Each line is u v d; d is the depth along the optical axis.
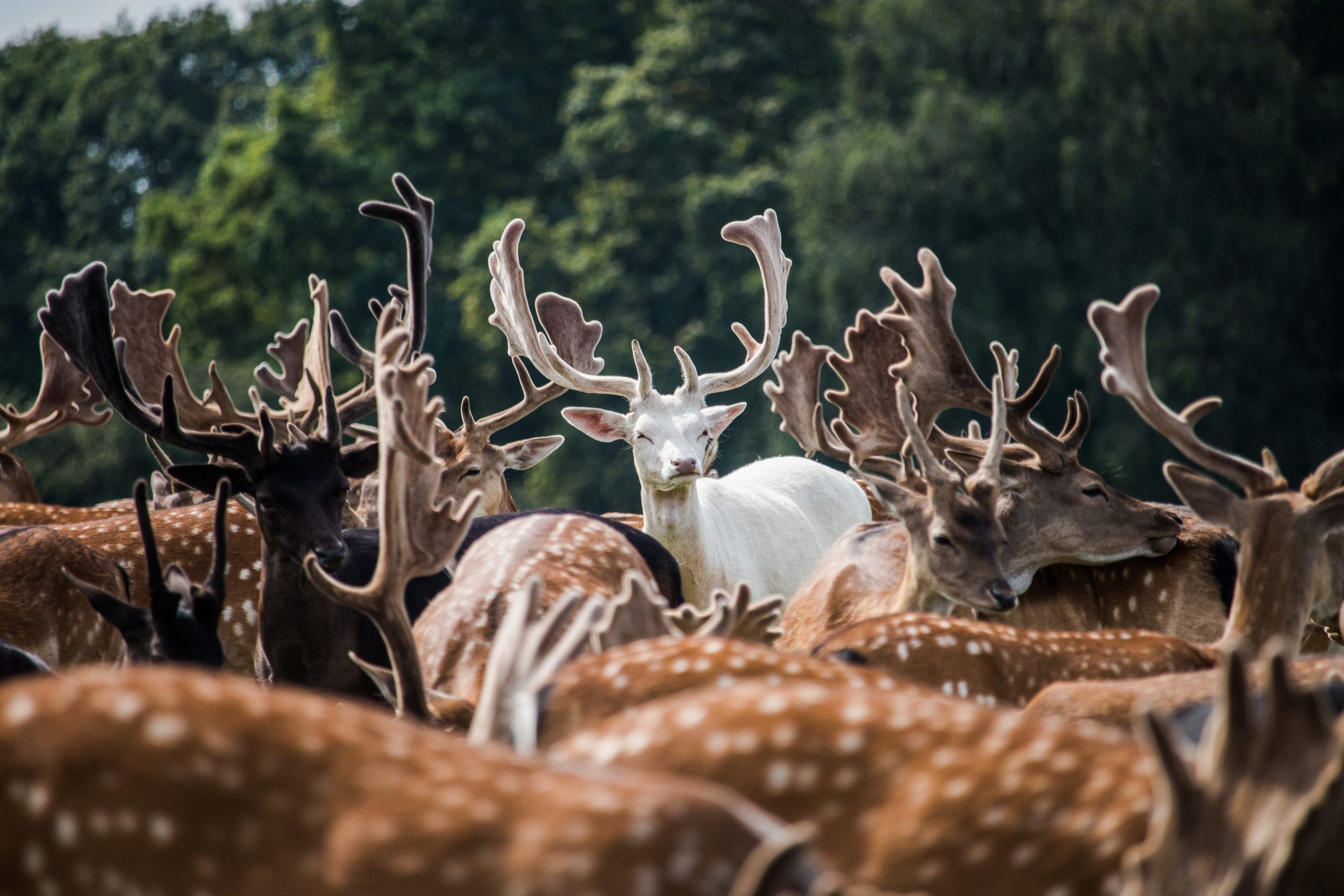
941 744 10.61
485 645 18.73
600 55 169.75
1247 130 104.31
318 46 173.38
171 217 160.00
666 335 131.62
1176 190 105.00
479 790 9.18
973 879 10.04
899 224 111.38
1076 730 10.68
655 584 23.27
